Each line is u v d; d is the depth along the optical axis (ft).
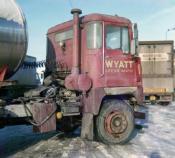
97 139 12.63
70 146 11.92
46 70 14.16
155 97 28.25
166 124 17.24
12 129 15.42
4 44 9.68
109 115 12.12
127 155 10.64
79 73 12.23
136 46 12.39
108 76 12.07
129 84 12.52
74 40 12.12
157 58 27.96
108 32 12.07
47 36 14.26
